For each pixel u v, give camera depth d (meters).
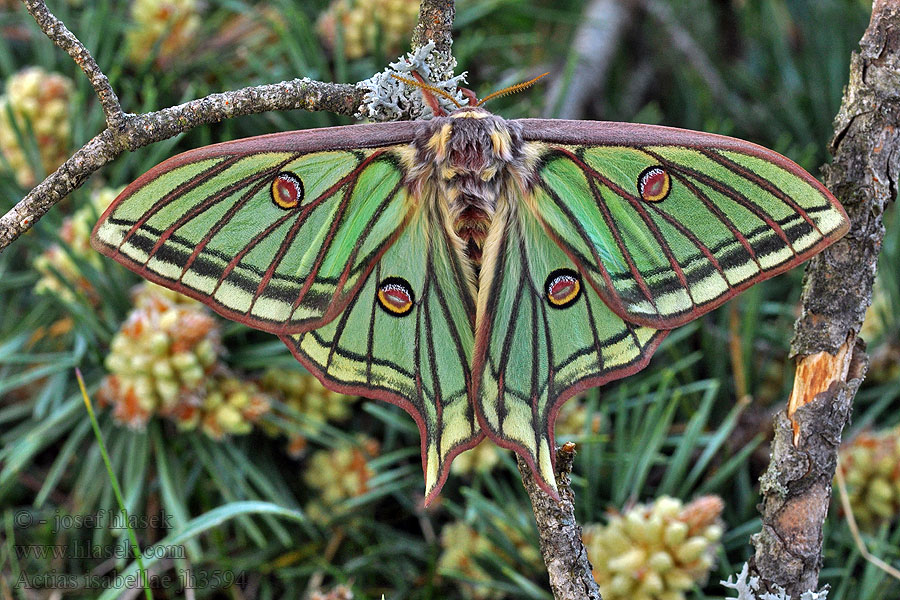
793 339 0.36
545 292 0.37
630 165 0.36
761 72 0.57
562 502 0.36
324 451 0.43
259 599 0.43
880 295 0.44
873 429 0.43
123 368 0.41
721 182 0.36
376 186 0.37
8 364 0.44
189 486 0.42
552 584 0.36
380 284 0.37
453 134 0.37
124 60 0.46
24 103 0.44
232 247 0.36
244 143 0.36
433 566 0.42
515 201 0.37
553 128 0.37
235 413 0.42
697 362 0.44
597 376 0.37
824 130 0.51
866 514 0.41
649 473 0.43
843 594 0.40
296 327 0.36
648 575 0.39
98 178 0.45
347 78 0.45
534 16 0.52
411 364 0.37
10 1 0.47
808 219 0.36
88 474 0.42
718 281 0.36
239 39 0.47
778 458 0.36
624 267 0.36
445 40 0.37
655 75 0.58
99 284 0.42
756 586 0.36
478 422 0.37
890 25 0.36
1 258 0.45
